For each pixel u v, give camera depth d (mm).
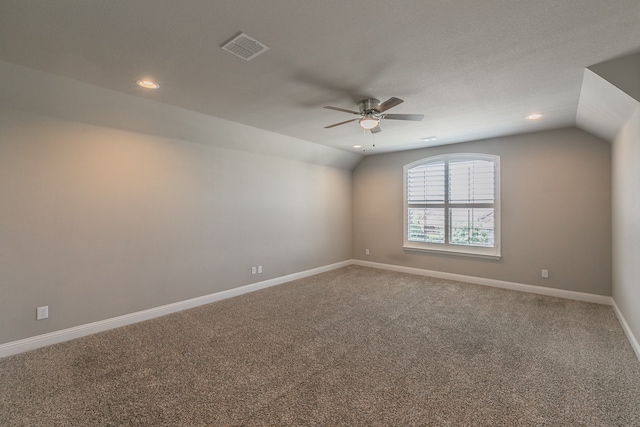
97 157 3070
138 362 2455
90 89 2674
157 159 3523
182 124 3527
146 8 1591
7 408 1889
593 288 3941
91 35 1851
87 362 2453
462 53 2100
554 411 1860
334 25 1762
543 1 1556
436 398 1992
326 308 3760
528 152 4387
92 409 1885
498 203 4676
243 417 1814
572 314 3500
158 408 1893
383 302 3986
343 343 2795
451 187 5207
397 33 1854
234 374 2277
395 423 1762
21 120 2627
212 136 3916
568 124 3885
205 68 2309
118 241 3221
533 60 2197
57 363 2438
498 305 3848
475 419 1793
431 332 3035
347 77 2477
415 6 1593
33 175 2697
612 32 1838
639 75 2137
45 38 1877
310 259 5566
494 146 4680
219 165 4145
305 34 1858
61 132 2842
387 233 6016
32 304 2701
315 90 2744
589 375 2248
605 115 2980
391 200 5945
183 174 3760
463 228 5090
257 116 3525
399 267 5848
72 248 2922
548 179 4238
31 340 2688
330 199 6000
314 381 2188
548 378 2217
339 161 5988
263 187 4730
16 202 2617
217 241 4125
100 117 3006
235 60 2184
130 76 2445
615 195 3521
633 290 2709
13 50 2029
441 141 4883
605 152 3836
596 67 2260
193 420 1788
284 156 5039
